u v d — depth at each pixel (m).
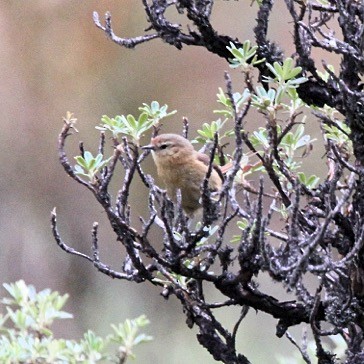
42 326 8.01
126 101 20.58
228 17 19.83
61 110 20.61
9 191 20.78
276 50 7.91
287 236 7.19
